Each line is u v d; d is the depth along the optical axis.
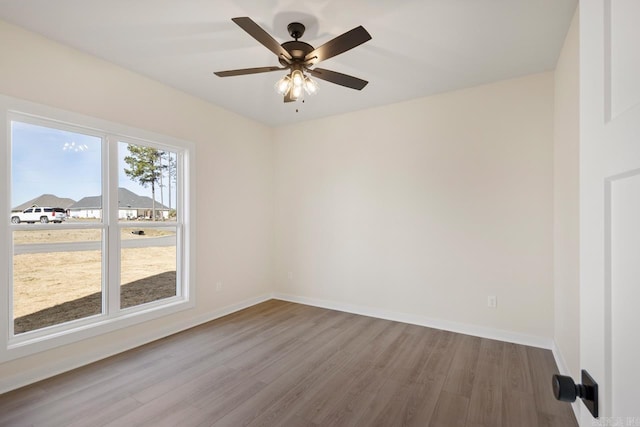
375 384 2.42
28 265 2.49
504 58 2.79
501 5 2.09
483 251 3.35
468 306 3.43
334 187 4.36
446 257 3.56
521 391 2.32
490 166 3.32
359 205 4.16
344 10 2.16
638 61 0.56
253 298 4.53
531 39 2.49
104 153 2.95
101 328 2.80
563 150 2.57
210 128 3.88
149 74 3.14
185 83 3.34
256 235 4.59
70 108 2.63
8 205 2.33
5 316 2.29
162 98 3.33
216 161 3.96
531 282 3.12
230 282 4.16
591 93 0.73
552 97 3.03
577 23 2.11
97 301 2.89
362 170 4.14
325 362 2.76
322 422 1.98
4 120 2.29
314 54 2.07
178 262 3.62
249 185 4.48
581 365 0.76
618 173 0.61
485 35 2.44
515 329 3.19
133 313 3.11
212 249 3.90
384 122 3.97
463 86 3.39
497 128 3.29
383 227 3.97
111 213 2.98
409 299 3.79
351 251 4.21
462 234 3.47
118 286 3.02
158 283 3.42
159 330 3.28
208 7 2.15
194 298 3.65
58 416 2.01
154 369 2.62
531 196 3.12
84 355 2.69
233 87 3.44
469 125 3.43
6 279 2.30
